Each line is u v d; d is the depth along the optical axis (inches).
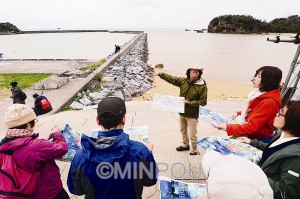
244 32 6161.4
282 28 6269.7
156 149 218.5
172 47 2175.2
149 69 946.1
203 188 105.4
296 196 70.4
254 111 115.7
